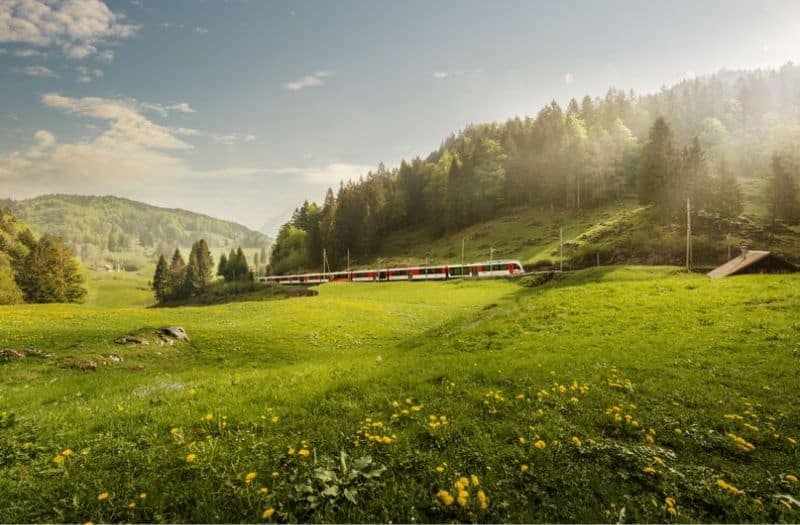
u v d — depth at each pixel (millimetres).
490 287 80312
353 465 6074
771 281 25625
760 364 13094
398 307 54938
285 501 5324
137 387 13125
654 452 7016
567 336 19125
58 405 11023
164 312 45406
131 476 5934
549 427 7859
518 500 5641
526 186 156625
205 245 167375
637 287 28250
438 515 5262
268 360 25172
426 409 8734
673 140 120062
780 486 6406
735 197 100375
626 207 126438
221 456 6512
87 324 32969
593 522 5238
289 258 183375
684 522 5309
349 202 176500
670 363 13695
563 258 98250
